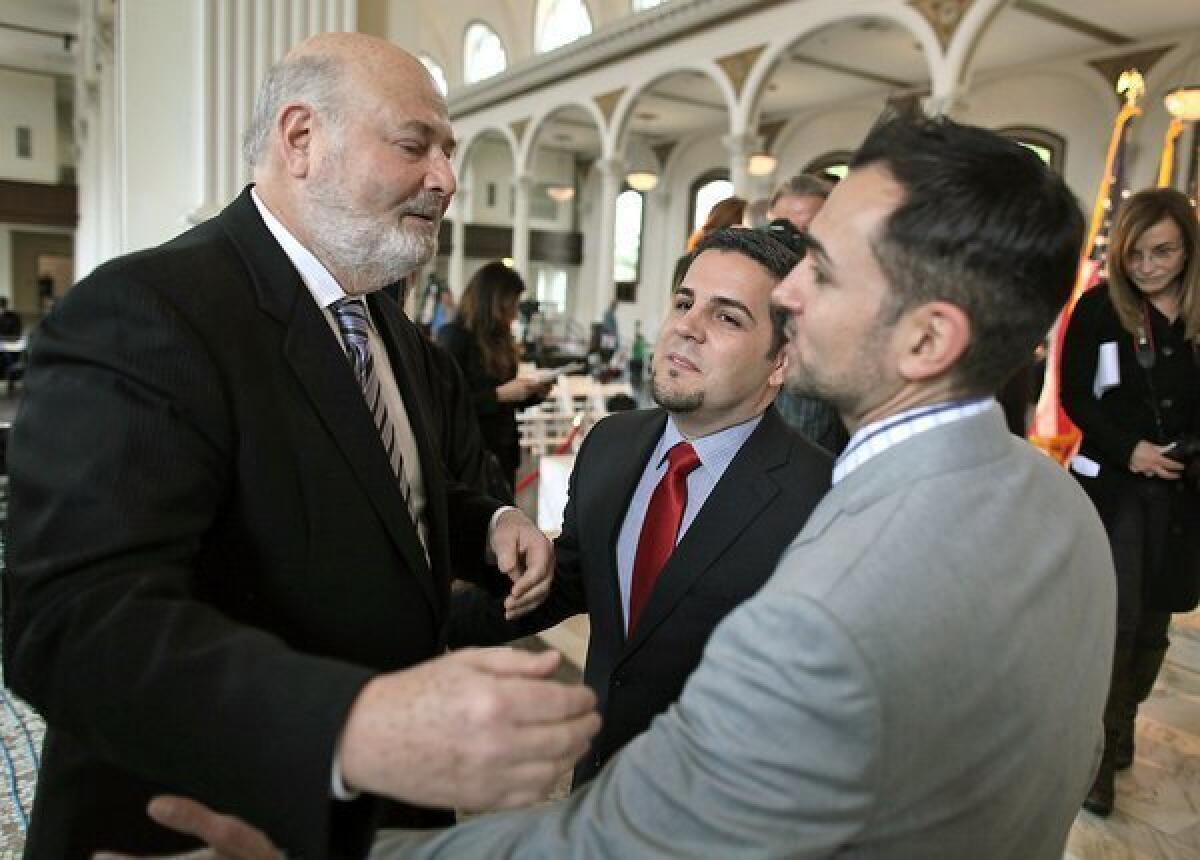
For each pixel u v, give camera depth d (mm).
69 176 20859
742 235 1079
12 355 10539
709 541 1056
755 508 1057
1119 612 2170
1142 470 2080
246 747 572
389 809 1010
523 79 13852
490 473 1498
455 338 3090
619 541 1168
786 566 618
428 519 1108
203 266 867
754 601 592
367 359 1030
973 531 606
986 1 7137
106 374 737
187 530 746
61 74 18516
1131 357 2137
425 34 18188
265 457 838
